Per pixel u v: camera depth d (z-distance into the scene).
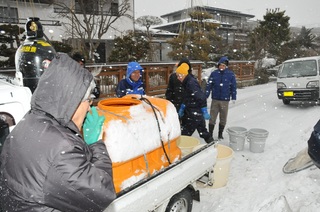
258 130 5.42
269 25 23.98
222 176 3.72
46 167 1.17
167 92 5.20
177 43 17.95
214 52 22.34
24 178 1.18
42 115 1.29
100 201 1.29
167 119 2.74
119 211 1.96
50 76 1.28
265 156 4.96
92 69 7.36
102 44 19.83
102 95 7.72
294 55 25.91
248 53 22.75
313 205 2.96
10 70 6.12
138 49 14.71
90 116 1.70
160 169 2.54
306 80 9.30
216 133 6.63
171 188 2.50
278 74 10.19
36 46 3.00
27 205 1.18
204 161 3.06
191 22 18.88
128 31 18.59
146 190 2.20
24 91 2.22
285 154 5.03
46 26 16.56
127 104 2.79
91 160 1.41
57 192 1.19
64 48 13.20
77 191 1.21
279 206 2.84
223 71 5.71
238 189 3.73
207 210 3.27
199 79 11.83
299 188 3.45
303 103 10.41
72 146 1.24
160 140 2.60
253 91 14.34
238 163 4.66
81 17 17.83
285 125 7.22
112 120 2.21
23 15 16.84
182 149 3.50
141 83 4.23
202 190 3.73
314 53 28.20
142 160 2.45
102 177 1.30
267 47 23.86
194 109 4.64
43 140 1.21
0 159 1.32
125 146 2.20
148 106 2.69
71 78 1.28
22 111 2.18
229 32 31.62
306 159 3.97
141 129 2.39
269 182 3.88
